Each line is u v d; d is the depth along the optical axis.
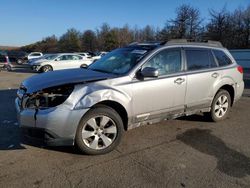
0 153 4.67
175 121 6.61
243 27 57.00
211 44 6.60
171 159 4.59
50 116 4.24
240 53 36.53
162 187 3.75
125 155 4.70
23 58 40.06
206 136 5.68
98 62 5.97
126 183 3.83
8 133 5.62
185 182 3.89
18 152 4.71
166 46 5.61
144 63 5.20
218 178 4.02
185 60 5.84
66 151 4.77
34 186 3.71
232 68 6.77
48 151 4.76
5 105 8.21
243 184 3.87
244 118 7.03
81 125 4.49
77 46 89.56
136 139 5.42
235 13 56.94
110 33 82.81
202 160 4.58
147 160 4.53
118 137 4.81
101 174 4.05
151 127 6.14
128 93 4.90
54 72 5.38
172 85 5.47
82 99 4.44
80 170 4.15
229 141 5.44
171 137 5.57
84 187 3.71
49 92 4.39
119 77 4.90
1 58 40.09
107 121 4.71
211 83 6.23
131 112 4.99
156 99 5.28
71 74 5.06
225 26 53.97
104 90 4.62
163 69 5.47
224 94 6.65
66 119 4.32
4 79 16.30
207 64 6.29
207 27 53.81
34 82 4.76
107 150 4.73
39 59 24.23
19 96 4.99
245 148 5.11
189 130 6.02
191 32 52.88
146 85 5.11
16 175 3.97
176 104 5.63
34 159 4.47
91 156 4.62
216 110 6.57
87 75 4.96
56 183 3.79
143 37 80.12
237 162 4.54
